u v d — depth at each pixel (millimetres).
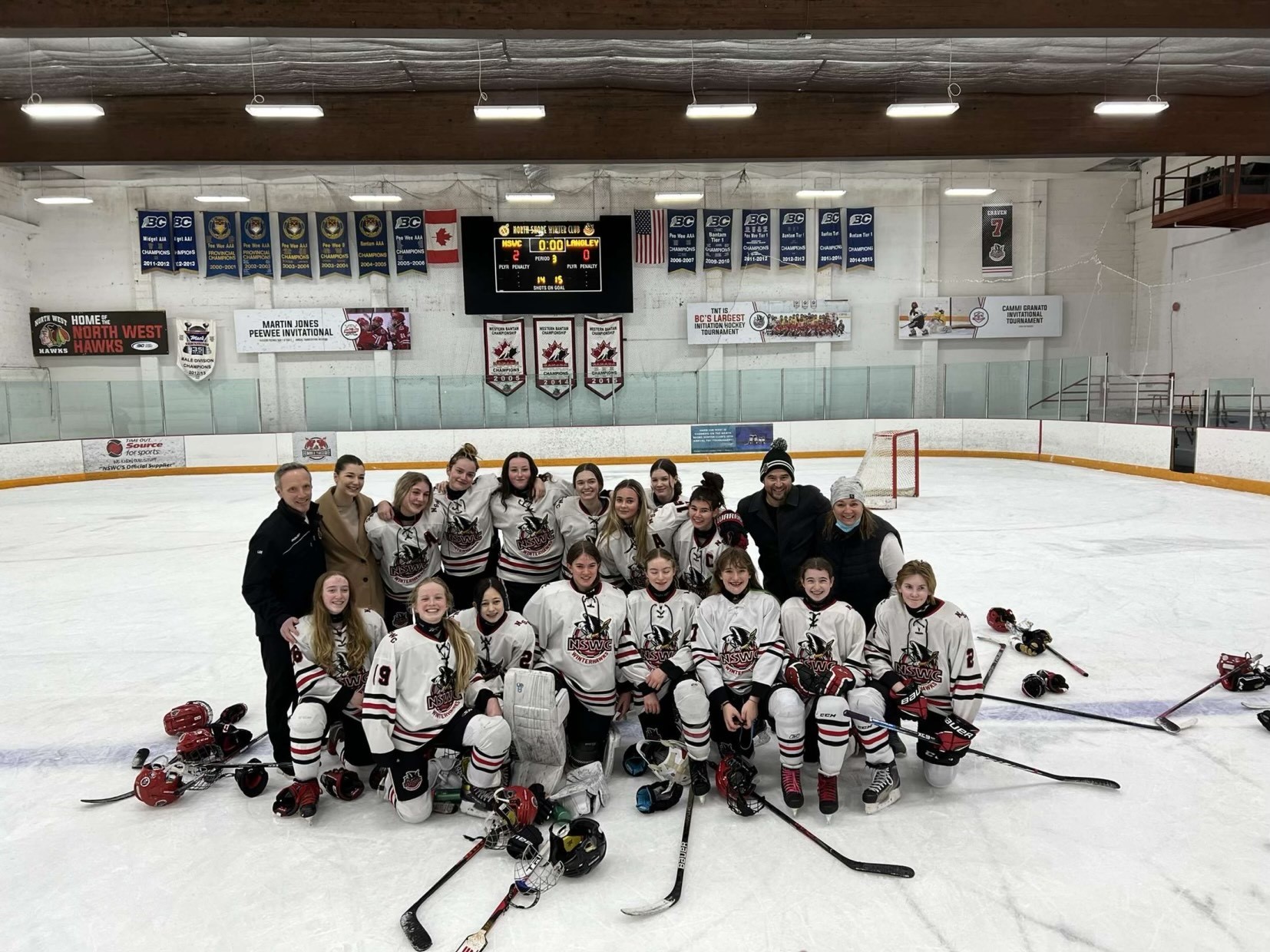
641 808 2793
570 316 17172
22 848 2645
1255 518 8625
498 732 2697
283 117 9539
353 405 16531
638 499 3570
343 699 2902
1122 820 2713
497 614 2990
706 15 6922
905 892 2316
